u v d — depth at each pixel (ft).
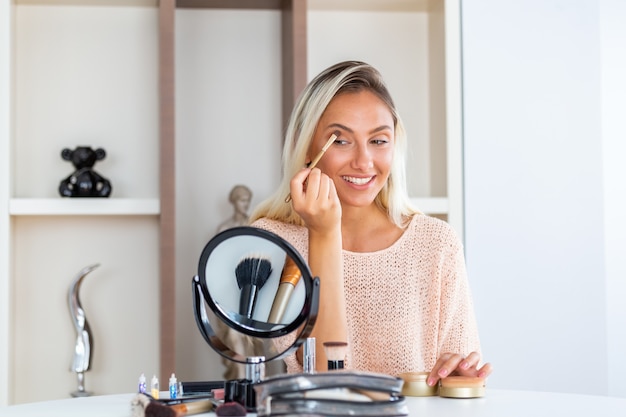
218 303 3.67
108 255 9.90
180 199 10.00
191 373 9.86
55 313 9.78
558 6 9.73
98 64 9.96
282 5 10.02
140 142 9.97
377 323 5.26
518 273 9.54
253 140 10.14
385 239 5.40
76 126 9.91
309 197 4.19
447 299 5.36
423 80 10.39
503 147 9.59
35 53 9.87
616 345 10.33
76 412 3.69
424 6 10.25
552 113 9.68
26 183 9.79
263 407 3.10
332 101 5.05
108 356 9.84
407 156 10.32
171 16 9.05
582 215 9.68
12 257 9.42
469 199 9.50
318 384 3.09
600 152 9.76
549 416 3.40
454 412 3.49
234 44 10.16
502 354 9.48
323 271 4.26
